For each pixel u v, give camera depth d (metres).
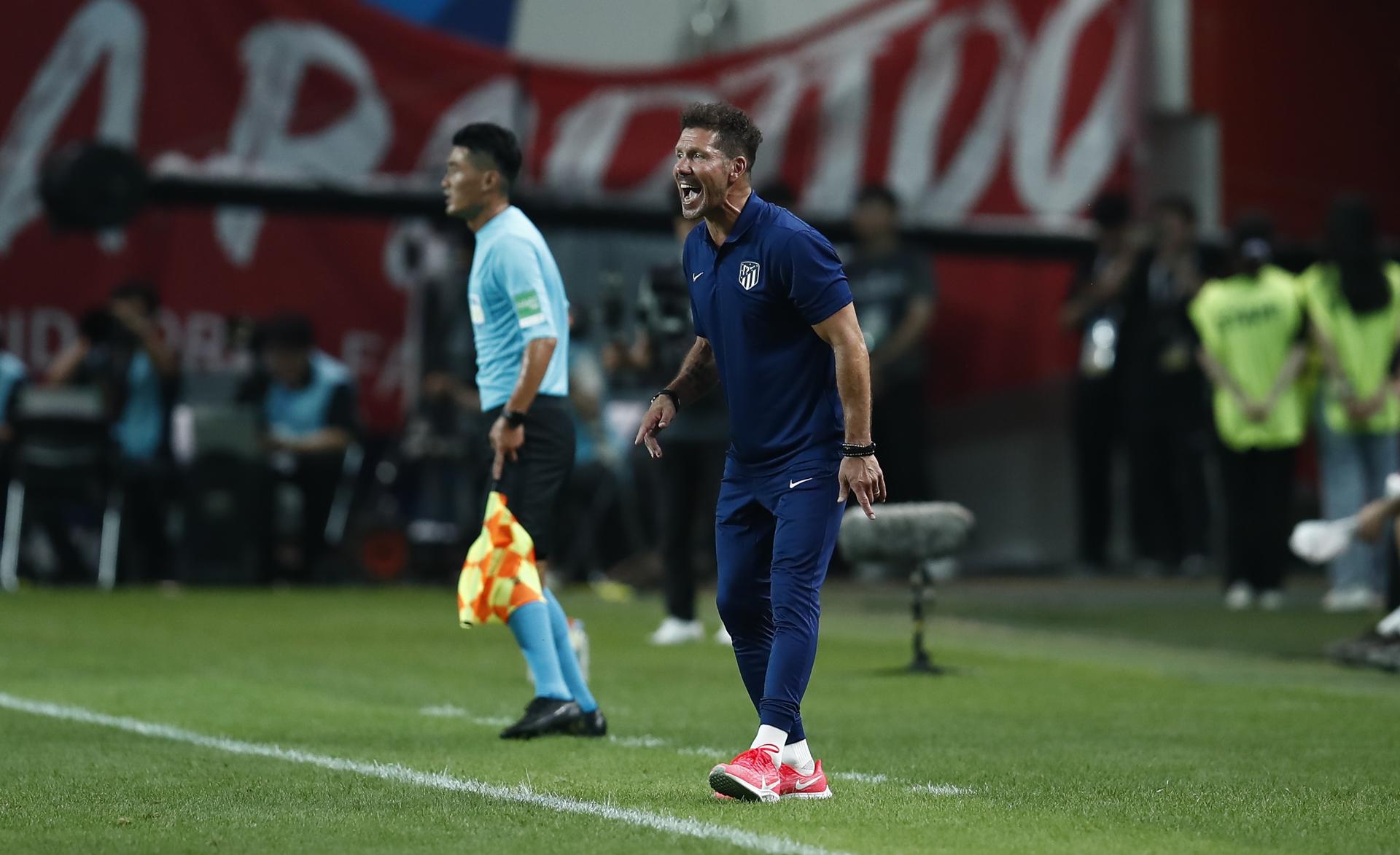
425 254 56.84
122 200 50.94
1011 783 20.02
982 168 64.50
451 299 53.38
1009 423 66.06
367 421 59.91
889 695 28.64
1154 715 26.38
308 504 53.22
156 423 53.12
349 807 18.08
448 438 53.50
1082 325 59.34
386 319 60.12
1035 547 65.88
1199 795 19.22
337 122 59.09
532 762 21.23
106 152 50.75
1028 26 64.81
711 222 18.81
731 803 18.36
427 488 55.44
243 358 58.78
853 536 31.25
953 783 20.03
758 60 62.94
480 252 24.23
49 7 56.91
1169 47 68.00
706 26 63.12
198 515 52.31
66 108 57.03
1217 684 30.53
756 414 18.66
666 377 34.94
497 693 28.59
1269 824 17.61
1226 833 17.11
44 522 52.16
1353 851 16.34
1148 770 21.05
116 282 57.62
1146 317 56.97
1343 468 46.41
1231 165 68.75
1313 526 33.38
